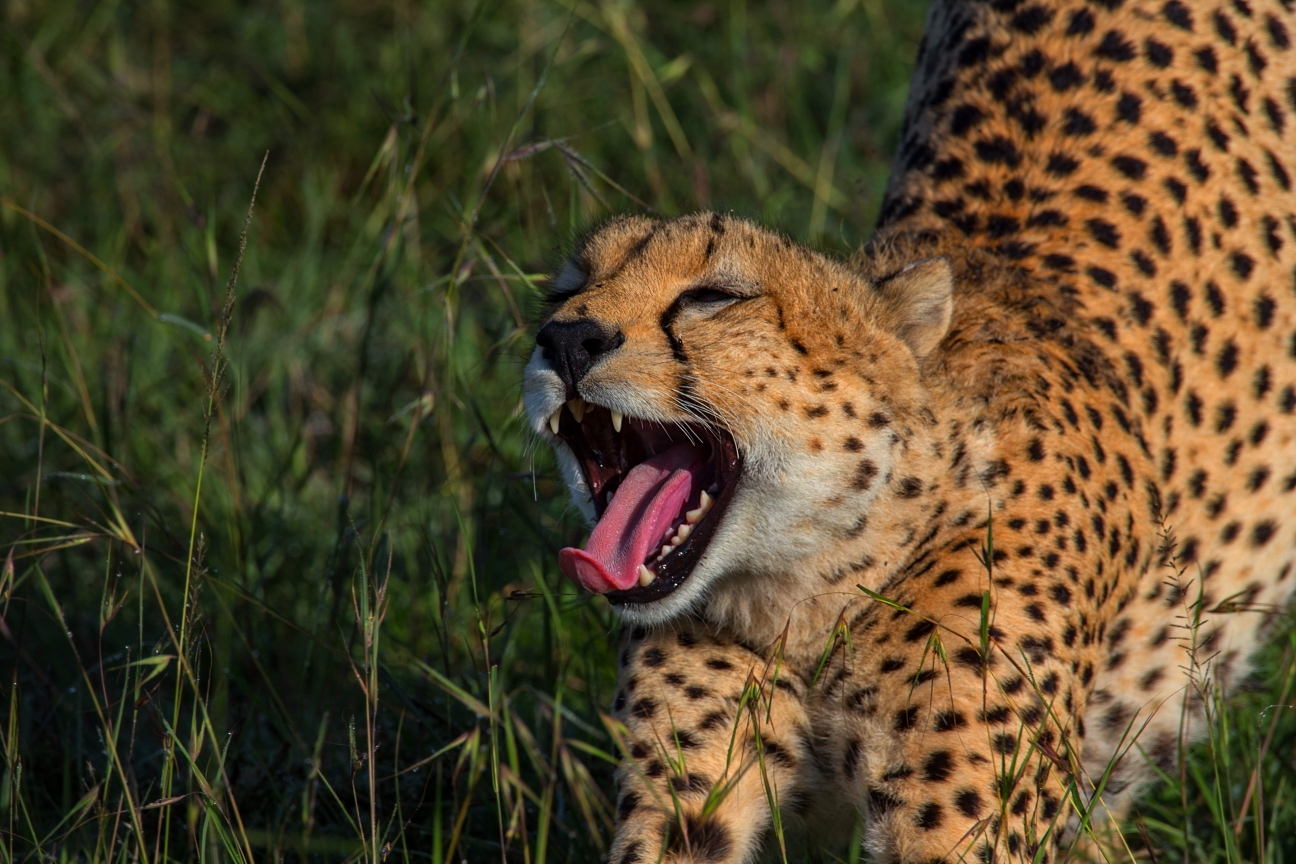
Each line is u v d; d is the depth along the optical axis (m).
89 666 9.55
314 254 13.34
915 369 7.50
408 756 8.73
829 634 7.38
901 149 9.84
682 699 7.30
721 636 7.48
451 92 10.72
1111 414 7.86
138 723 9.17
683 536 7.36
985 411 7.50
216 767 8.20
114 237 13.70
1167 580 8.07
